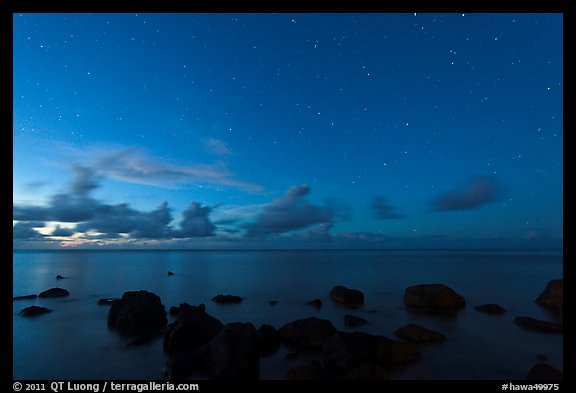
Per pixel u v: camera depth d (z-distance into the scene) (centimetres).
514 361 1006
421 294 1881
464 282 3117
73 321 1542
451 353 1069
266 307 1936
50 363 1018
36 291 2647
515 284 2955
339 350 929
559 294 1886
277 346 1117
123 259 9194
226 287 2862
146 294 1521
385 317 1627
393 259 8750
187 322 1122
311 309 1864
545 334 1291
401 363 941
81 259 8938
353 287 2803
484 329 1383
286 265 6112
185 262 7406
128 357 1064
